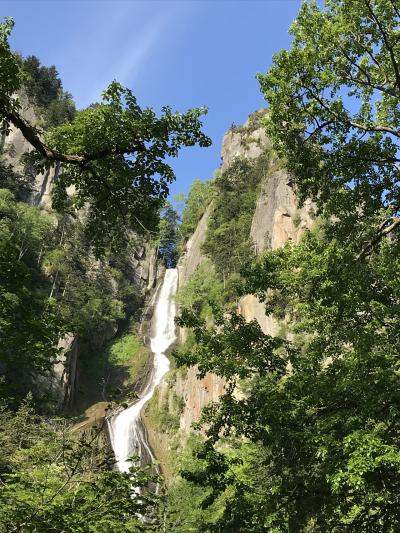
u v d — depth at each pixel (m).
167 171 8.22
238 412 10.21
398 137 11.25
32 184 91.81
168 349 84.19
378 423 7.77
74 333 8.41
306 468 8.78
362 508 9.34
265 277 11.22
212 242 87.75
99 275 90.25
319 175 12.20
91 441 7.39
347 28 10.98
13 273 7.19
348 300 9.27
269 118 12.22
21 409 17.94
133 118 7.45
